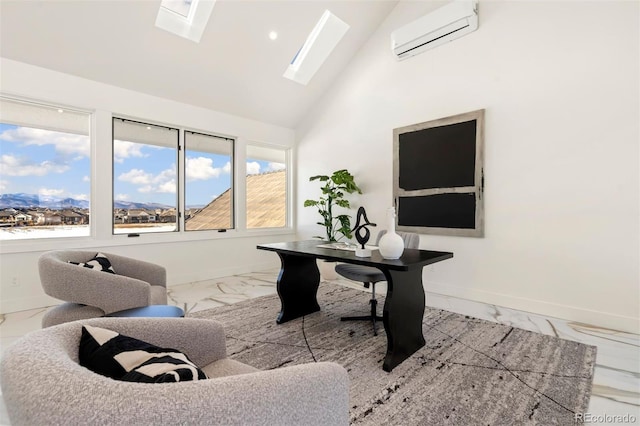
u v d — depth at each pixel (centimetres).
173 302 342
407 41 391
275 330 266
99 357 79
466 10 340
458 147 361
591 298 282
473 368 202
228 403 62
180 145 435
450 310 319
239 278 462
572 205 291
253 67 428
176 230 434
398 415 156
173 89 407
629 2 264
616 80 270
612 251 272
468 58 355
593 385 182
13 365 60
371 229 454
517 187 322
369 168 457
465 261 360
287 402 70
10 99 309
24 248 313
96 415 52
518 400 168
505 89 329
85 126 356
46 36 302
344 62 480
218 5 345
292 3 373
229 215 495
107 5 303
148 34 339
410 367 204
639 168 261
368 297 369
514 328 270
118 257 239
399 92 420
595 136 280
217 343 127
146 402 56
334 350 229
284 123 550
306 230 560
